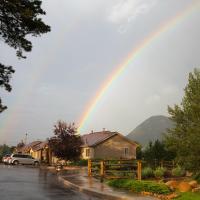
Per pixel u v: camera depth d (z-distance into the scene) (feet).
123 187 66.54
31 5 62.18
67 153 181.68
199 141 65.82
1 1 57.82
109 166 90.33
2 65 65.62
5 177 95.40
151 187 58.34
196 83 72.23
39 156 285.43
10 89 66.64
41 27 63.00
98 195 59.88
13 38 63.36
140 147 223.92
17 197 54.29
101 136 222.07
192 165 67.67
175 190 59.88
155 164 110.73
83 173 119.85
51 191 64.85
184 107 72.28
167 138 73.05
